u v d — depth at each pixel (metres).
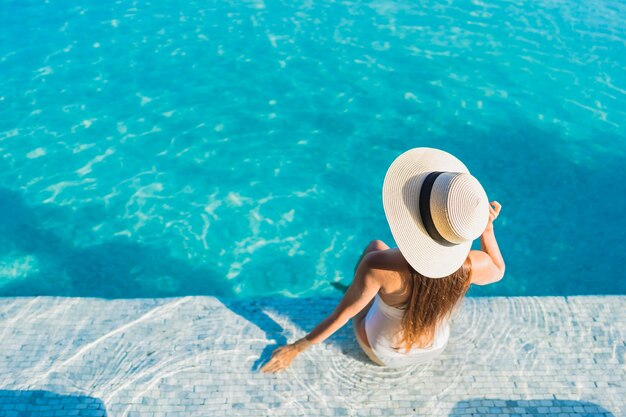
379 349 3.33
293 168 6.50
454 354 3.69
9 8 8.94
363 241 5.78
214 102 7.29
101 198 6.10
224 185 6.28
